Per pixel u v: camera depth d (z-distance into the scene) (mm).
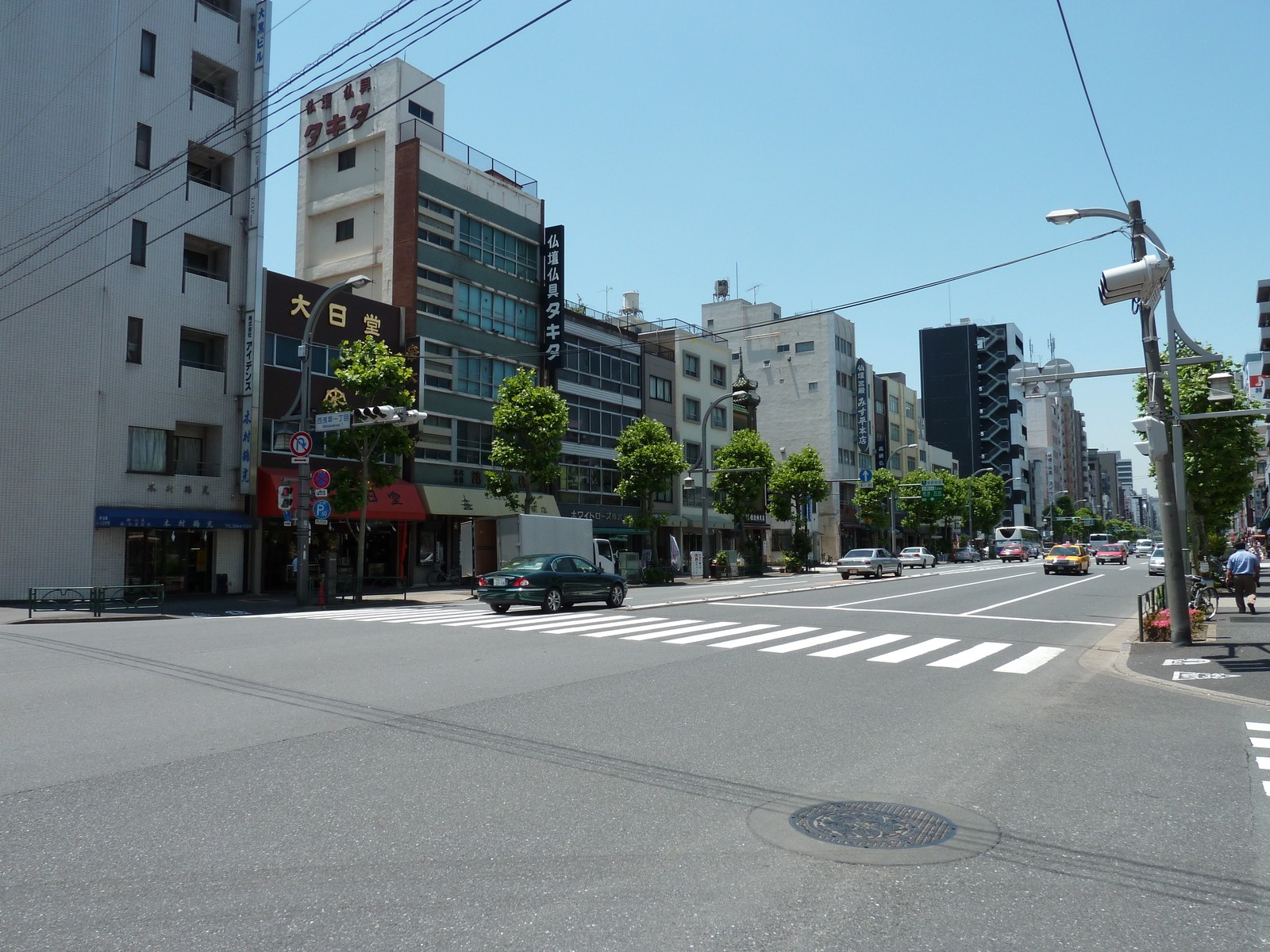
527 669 10961
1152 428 13711
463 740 7066
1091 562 73625
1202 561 27391
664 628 16453
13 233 23906
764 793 5762
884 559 43344
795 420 72562
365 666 11000
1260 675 10820
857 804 5539
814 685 10102
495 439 33375
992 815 5332
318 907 3887
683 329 53156
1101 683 10617
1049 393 16172
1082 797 5730
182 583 26578
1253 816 5344
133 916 3775
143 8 26781
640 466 40031
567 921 3764
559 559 21062
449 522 35344
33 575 23453
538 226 41594
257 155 29047
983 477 96250
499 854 4570
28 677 10055
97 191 25234
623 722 7875
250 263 28453
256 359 28109
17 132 24250
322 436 30484
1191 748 7102
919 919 3838
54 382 24125
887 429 81938
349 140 37250
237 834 4832
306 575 23500
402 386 26250
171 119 27266
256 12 29953
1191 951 3568
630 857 4547
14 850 4555
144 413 25828
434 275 35625
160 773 6035
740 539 51844
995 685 10367
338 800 5461
